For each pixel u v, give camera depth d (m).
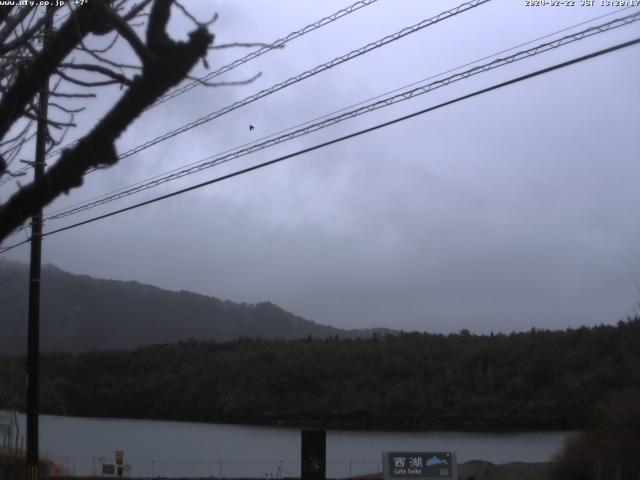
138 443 53.53
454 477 17.89
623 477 25.73
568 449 27.47
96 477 24.70
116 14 3.42
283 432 65.62
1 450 26.30
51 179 3.43
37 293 17.00
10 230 3.53
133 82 3.27
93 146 3.36
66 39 3.66
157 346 92.31
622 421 27.47
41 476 23.47
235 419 79.38
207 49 3.21
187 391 83.12
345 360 81.75
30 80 3.69
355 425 73.00
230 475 32.97
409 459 17.92
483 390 72.62
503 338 78.88
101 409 83.62
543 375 70.12
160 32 3.19
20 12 4.16
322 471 17.39
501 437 56.88
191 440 56.25
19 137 4.43
